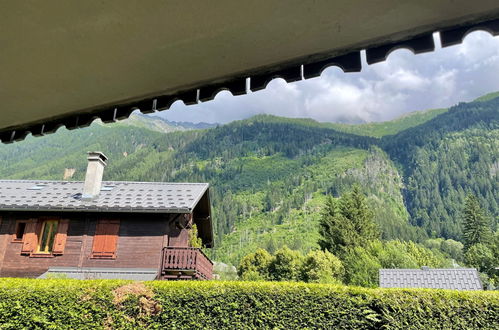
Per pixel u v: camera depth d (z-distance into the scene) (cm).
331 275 3269
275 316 927
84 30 219
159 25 212
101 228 1426
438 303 883
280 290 948
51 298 934
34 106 298
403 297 898
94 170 1556
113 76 257
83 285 952
